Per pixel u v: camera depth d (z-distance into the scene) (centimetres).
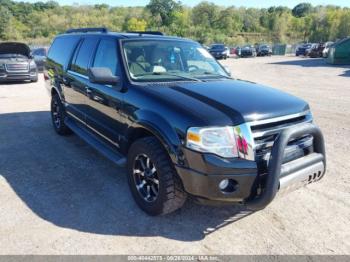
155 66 427
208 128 302
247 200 318
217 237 331
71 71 553
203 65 471
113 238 326
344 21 10138
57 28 9319
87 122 509
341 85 1377
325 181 453
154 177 352
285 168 314
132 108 372
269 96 363
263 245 320
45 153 551
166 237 330
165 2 9850
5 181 445
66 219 357
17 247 310
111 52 441
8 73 1323
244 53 4306
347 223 356
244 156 306
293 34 12188
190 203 394
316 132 341
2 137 637
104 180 450
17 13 10000
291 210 382
